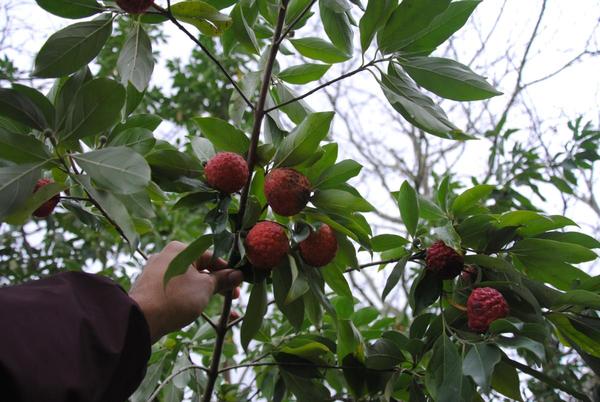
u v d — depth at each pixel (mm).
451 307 573
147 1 492
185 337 866
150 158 508
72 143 465
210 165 505
